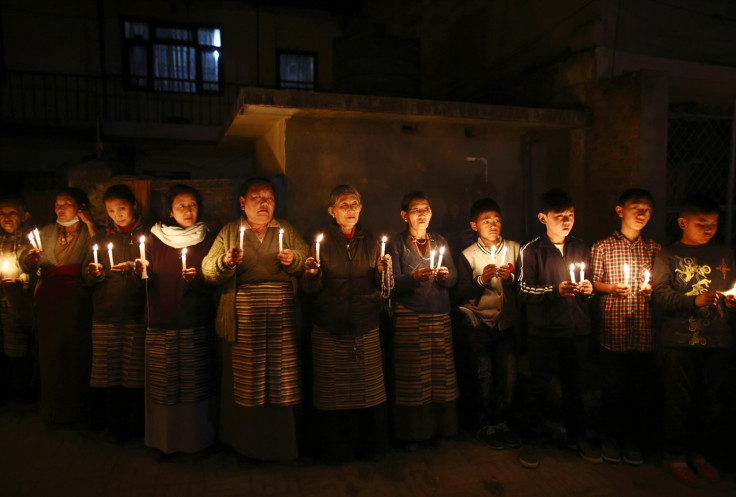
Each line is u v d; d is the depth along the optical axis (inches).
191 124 408.8
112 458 130.2
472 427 147.3
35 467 125.6
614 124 184.9
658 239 182.2
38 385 169.9
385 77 196.7
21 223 165.0
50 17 413.1
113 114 430.3
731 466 123.9
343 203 124.1
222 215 160.9
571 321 126.3
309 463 127.6
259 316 119.8
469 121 175.0
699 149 214.8
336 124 168.1
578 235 198.1
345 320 122.1
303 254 125.6
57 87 417.7
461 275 139.8
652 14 205.6
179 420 127.3
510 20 245.4
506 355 137.8
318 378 124.1
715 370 121.5
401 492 114.3
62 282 145.1
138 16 434.0
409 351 128.5
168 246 127.9
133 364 136.3
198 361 128.5
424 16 314.8
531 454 126.2
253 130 189.6
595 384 172.2
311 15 478.6
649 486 116.0
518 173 196.7
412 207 130.8
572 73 201.9
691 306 114.7
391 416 133.7
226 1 455.8
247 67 465.1
